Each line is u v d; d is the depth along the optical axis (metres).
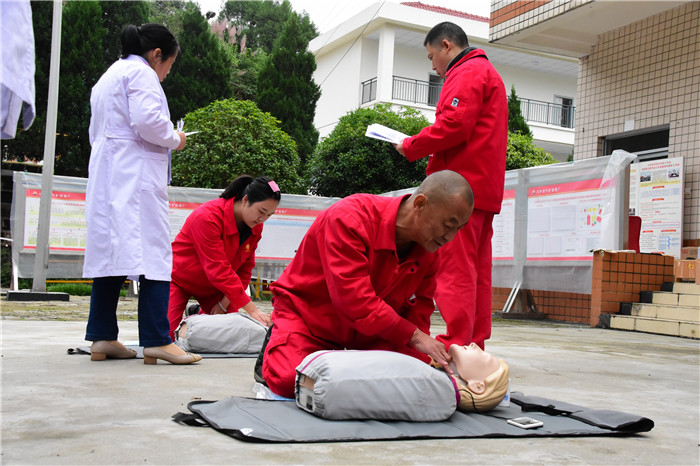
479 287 2.54
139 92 2.70
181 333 3.32
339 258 1.89
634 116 7.61
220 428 1.60
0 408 1.81
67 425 1.63
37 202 8.45
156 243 2.78
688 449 1.65
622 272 6.35
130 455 1.37
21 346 3.27
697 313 5.58
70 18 12.20
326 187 11.84
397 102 16.98
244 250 3.50
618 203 6.26
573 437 1.74
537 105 19.42
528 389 2.54
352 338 2.11
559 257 6.76
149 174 2.76
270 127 11.09
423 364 1.86
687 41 7.00
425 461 1.42
